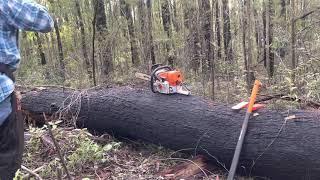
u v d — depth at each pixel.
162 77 4.57
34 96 5.45
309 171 3.44
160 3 9.91
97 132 5.14
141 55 9.17
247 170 3.84
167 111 4.36
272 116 3.78
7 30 2.87
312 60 6.34
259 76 7.57
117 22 9.44
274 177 3.71
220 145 3.89
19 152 3.06
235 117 3.94
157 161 4.23
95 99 4.97
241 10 8.93
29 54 9.96
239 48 9.45
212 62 6.92
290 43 7.59
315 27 7.50
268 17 8.05
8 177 2.98
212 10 7.72
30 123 5.49
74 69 9.23
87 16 8.99
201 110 4.18
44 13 2.93
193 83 7.03
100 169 4.04
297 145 3.47
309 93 4.88
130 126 4.64
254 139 3.69
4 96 2.84
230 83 6.99
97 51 9.04
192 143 4.12
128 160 4.30
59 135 4.48
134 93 4.84
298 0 8.05
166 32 9.43
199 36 7.49
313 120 3.59
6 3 2.81
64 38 10.01
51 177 3.79
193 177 3.93
